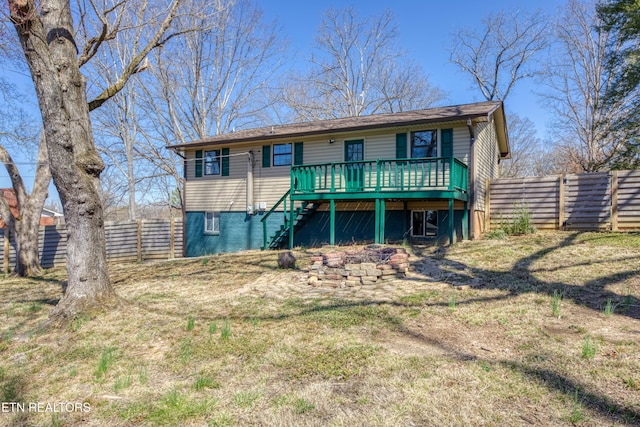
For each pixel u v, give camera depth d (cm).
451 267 805
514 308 527
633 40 1617
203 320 547
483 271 757
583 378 322
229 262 1082
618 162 1593
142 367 398
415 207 1235
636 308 515
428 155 1216
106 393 348
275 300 643
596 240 948
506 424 262
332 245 1195
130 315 577
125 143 2575
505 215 1216
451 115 1116
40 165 1262
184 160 1700
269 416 289
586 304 539
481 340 425
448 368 353
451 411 281
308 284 750
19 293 897
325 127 1417
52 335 516
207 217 1652
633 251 821
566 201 1123
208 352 426
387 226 1266
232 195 1582
